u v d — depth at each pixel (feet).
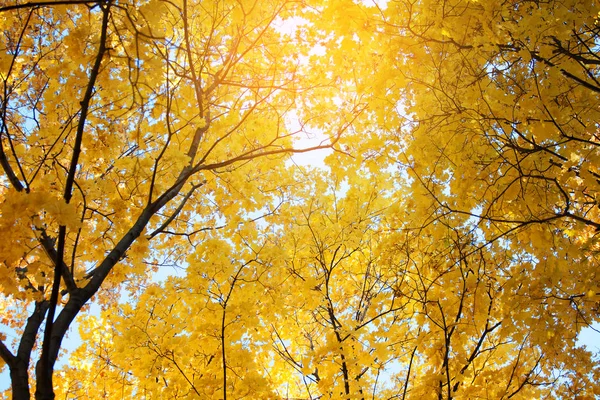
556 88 8.08
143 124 9.25
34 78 9.44
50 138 7.90
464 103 9.00
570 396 9.84
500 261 10.23
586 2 7.83
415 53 9.61
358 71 10.68
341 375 10.57
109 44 7.27
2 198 8.93
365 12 9.21
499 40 8.43
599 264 9.33
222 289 10.51
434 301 10.00
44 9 9.21
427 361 10.89
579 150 8.66
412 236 10.77
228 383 9.93
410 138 10.52
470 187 9.64
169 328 10.52
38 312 7.47
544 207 8.95
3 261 5.74
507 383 10.12
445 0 8.68
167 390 9.98
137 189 8.37
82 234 8.30
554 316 9.14
